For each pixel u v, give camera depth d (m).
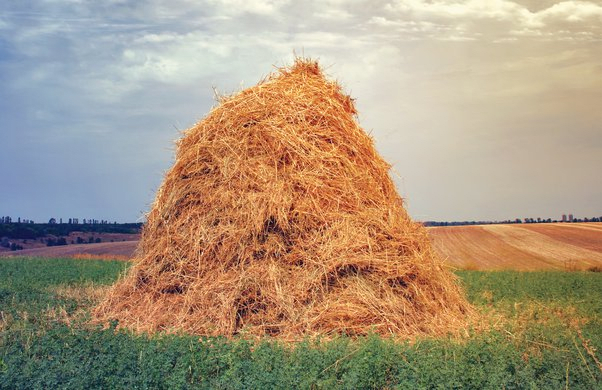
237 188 12.24
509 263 33.31
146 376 7.22
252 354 8.34
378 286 11.12
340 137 12.94
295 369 7.29
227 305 10.80
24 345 9.12
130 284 12.70
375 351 7.88
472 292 15.95
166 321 11.32
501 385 6.97
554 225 51.94
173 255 12.41
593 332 10.45
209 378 7.57
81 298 14.44
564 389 7.09
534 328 10.05
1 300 13.51
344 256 11.23
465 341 9.54
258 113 12.98
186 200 12.78
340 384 7.12
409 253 12.00
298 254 11.43
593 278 20.77
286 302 10.72
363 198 12.42
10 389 7.12
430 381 7.18
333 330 10.27
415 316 11.06
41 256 34.91
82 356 8.19
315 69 14.27
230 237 11.77
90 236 60.38
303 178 12.16
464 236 45.19
